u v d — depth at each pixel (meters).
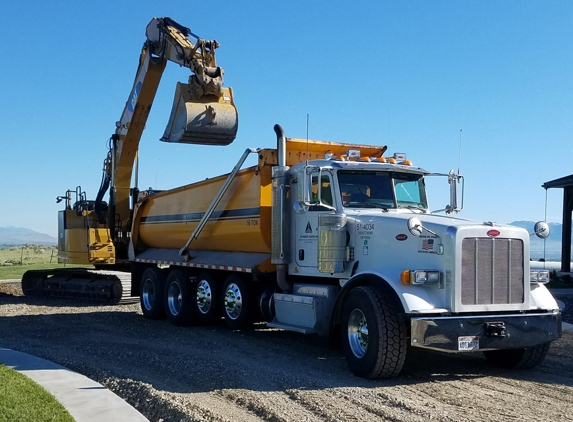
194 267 13.23
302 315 9.59
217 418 6.18
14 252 77.56
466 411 6.39
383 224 8.68
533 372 8.48
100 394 7.04
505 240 8.05
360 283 8.48
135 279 15.85
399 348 7.68
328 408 6.46
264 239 10.94
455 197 10.12
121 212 17.67
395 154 10.26
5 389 6.98
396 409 6.44
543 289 8.52
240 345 10.48
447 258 7.79
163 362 8.98
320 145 11.12
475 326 7.67
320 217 9.21
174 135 12.94
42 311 16.06
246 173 11.40
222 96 12.98
